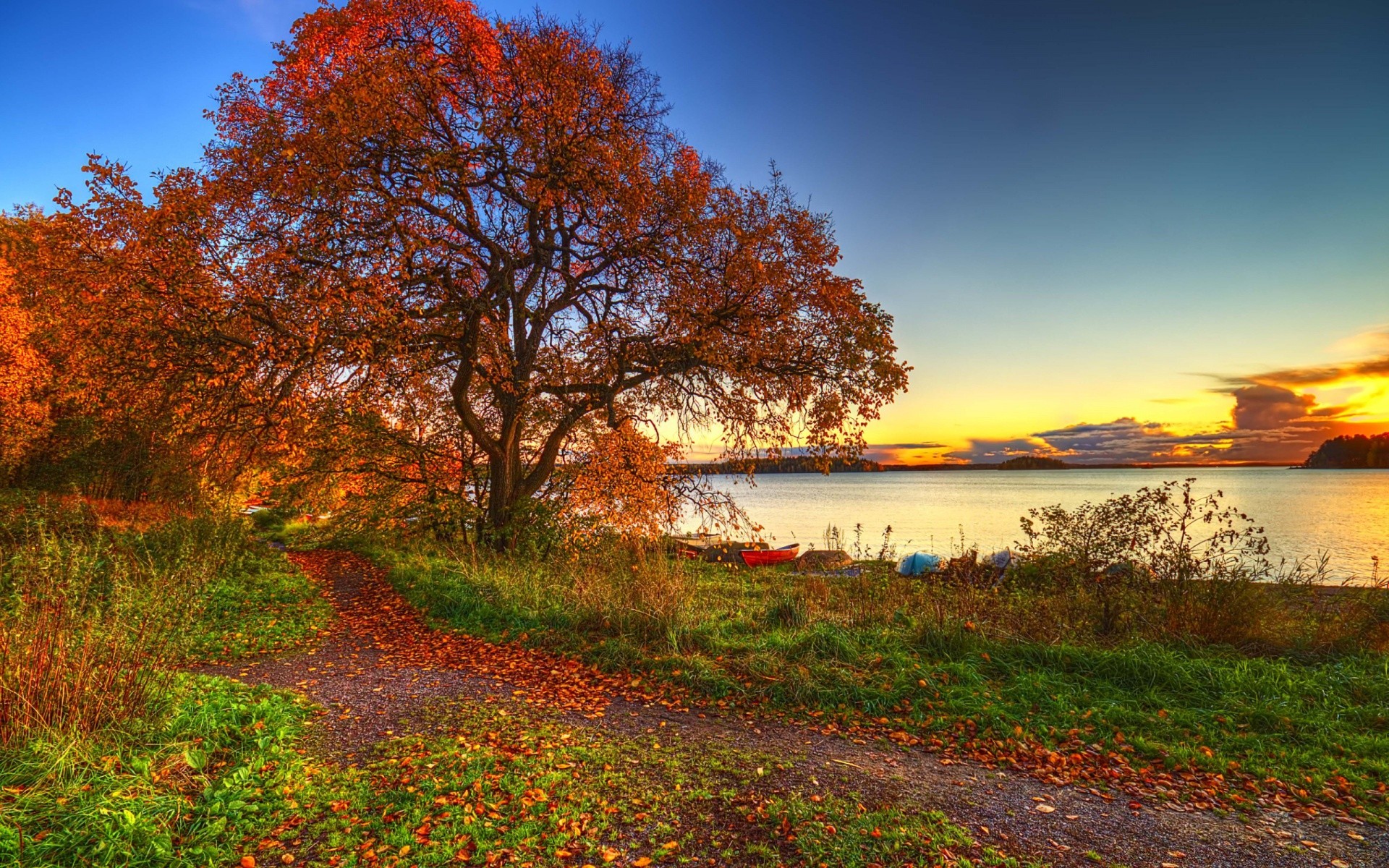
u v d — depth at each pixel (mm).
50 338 17188
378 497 20406
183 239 11695
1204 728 6410
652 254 16156
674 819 4703
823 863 4168
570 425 18375
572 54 15547
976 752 6070
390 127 13242
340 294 12125
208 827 4164
